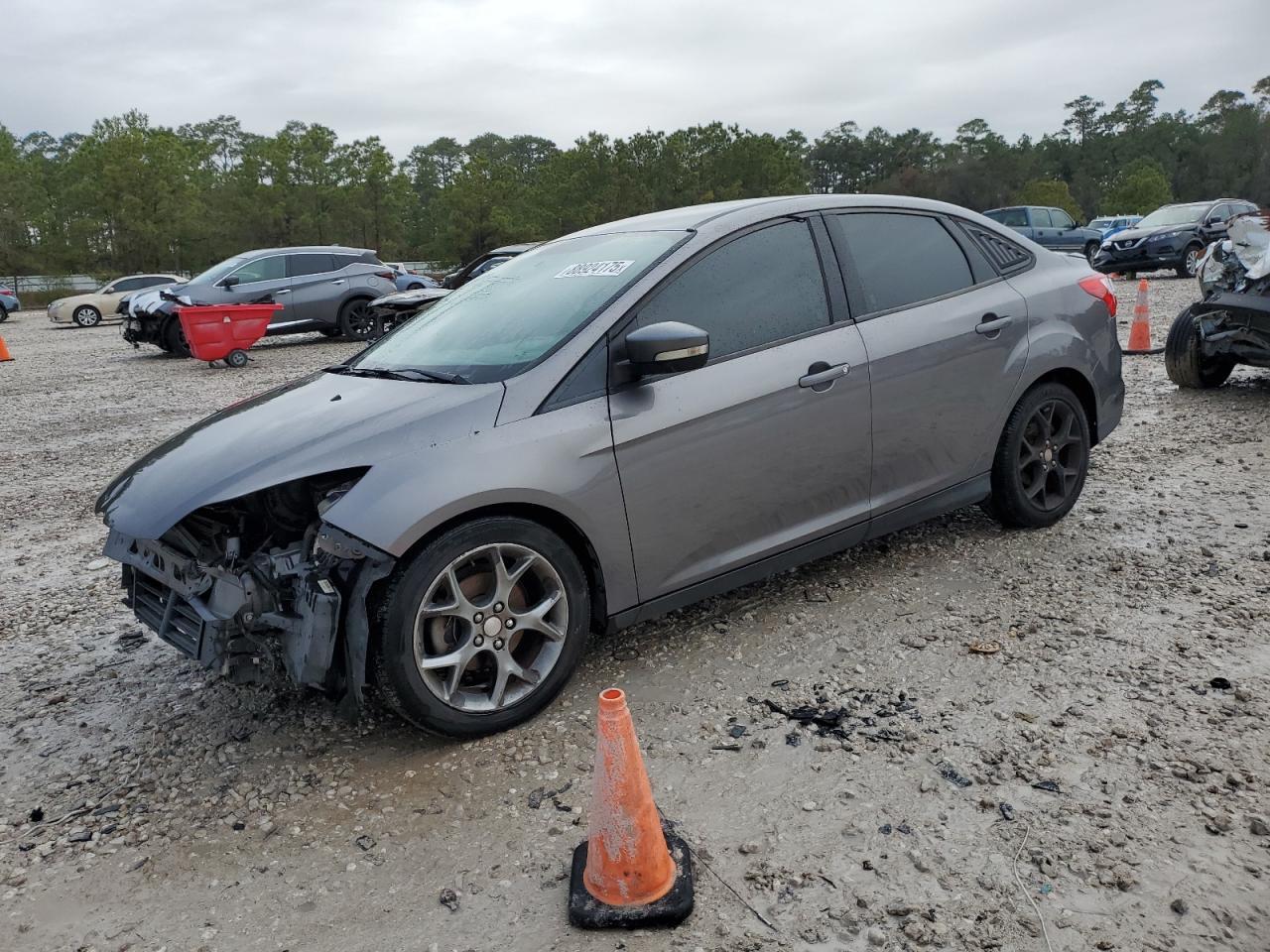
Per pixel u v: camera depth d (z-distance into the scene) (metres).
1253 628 3.54
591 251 3.92
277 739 3.28
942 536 4.71
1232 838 2.41
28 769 3.22
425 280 20.08
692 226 3.72
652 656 3.66
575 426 3.18
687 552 3.48
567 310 3.48
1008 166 102.81
